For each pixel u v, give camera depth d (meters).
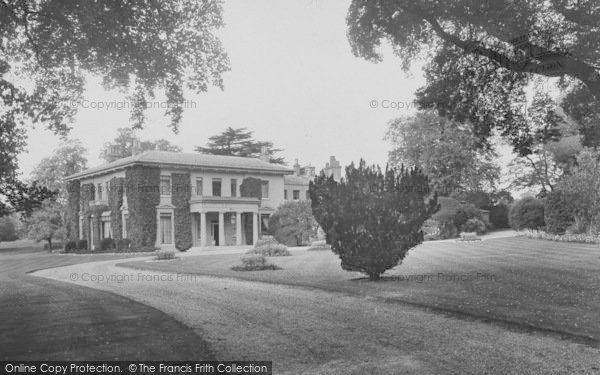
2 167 9.52
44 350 6.78
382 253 13.80
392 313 9.27
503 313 8.52
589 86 11.44
